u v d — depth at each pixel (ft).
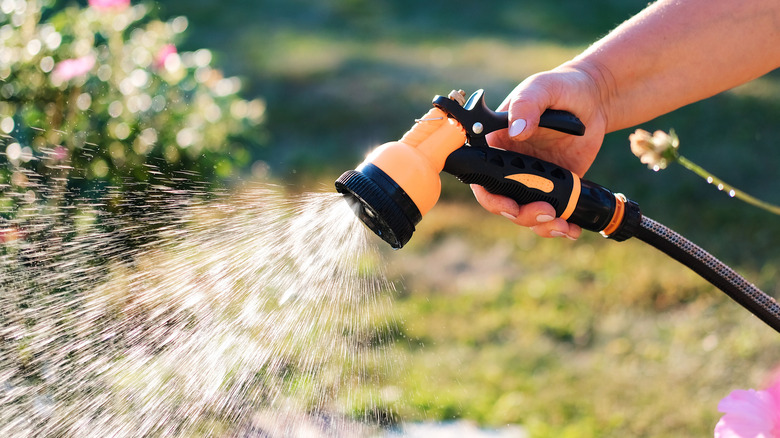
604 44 4.58
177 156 9.49
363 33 29.55
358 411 7.70
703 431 9.33
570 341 11.55
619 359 11.00
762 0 4.39
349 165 18.29
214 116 10.41
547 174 4.04
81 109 8.80
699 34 4.46
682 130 20.18
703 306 12.14
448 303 12.45
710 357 10.81
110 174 8.38
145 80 9.42
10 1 9.15
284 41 27.55
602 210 4.08
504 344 11.35
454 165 3.95
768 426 3.34
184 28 10.92
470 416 9.31
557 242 14.67
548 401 9.91
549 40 29.96
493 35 30.25
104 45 9.71
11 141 8.29
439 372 10.28
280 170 17.63
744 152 18.95
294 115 21.11
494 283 13.23
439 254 14.46
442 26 31.19
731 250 14.33
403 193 3.68
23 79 8.76
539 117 4.09
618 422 9.50
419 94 22.61
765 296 4.07
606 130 4.64
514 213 4.14
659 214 15.99
